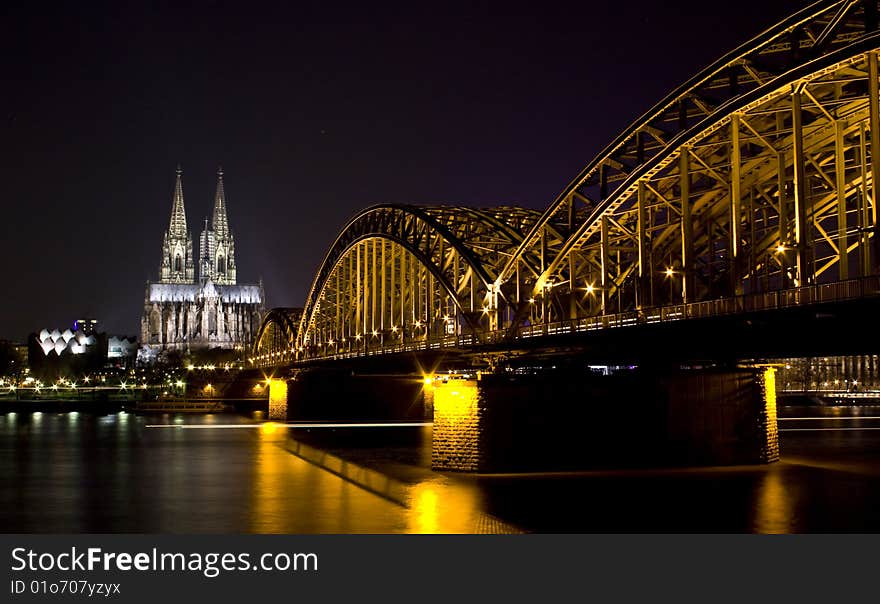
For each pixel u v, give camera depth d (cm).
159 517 5325
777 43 5147
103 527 5019
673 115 6112
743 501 5544
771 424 7400
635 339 6072
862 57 4469
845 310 4253
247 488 6600
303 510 5503
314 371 15788
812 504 5409
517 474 6744
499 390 6819
